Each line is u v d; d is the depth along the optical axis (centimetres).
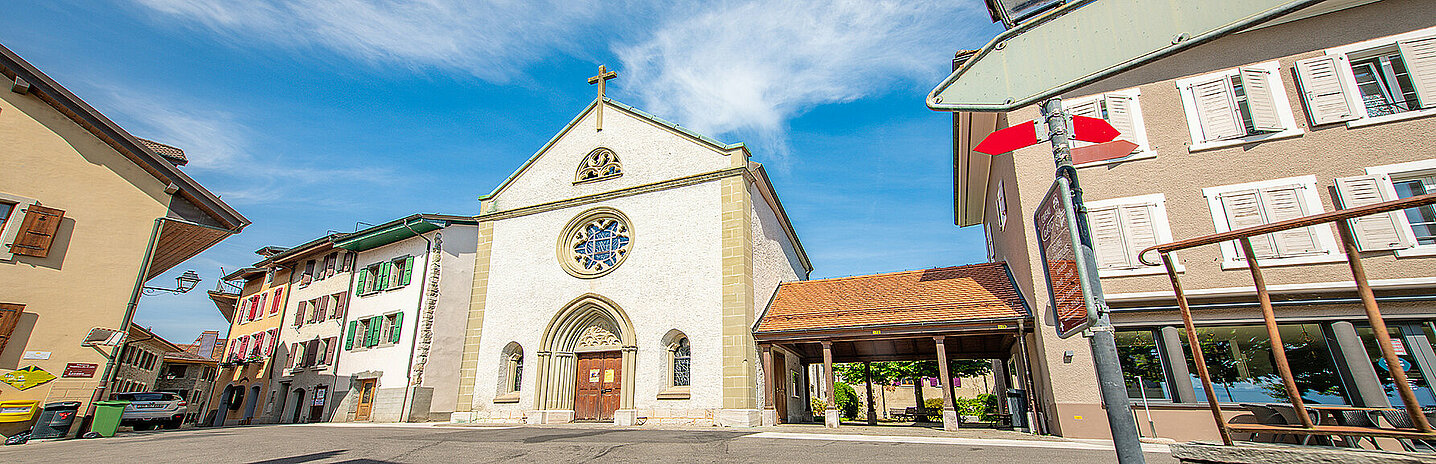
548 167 2022
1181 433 1051
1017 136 292
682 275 1670
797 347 1903
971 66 263
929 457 809
